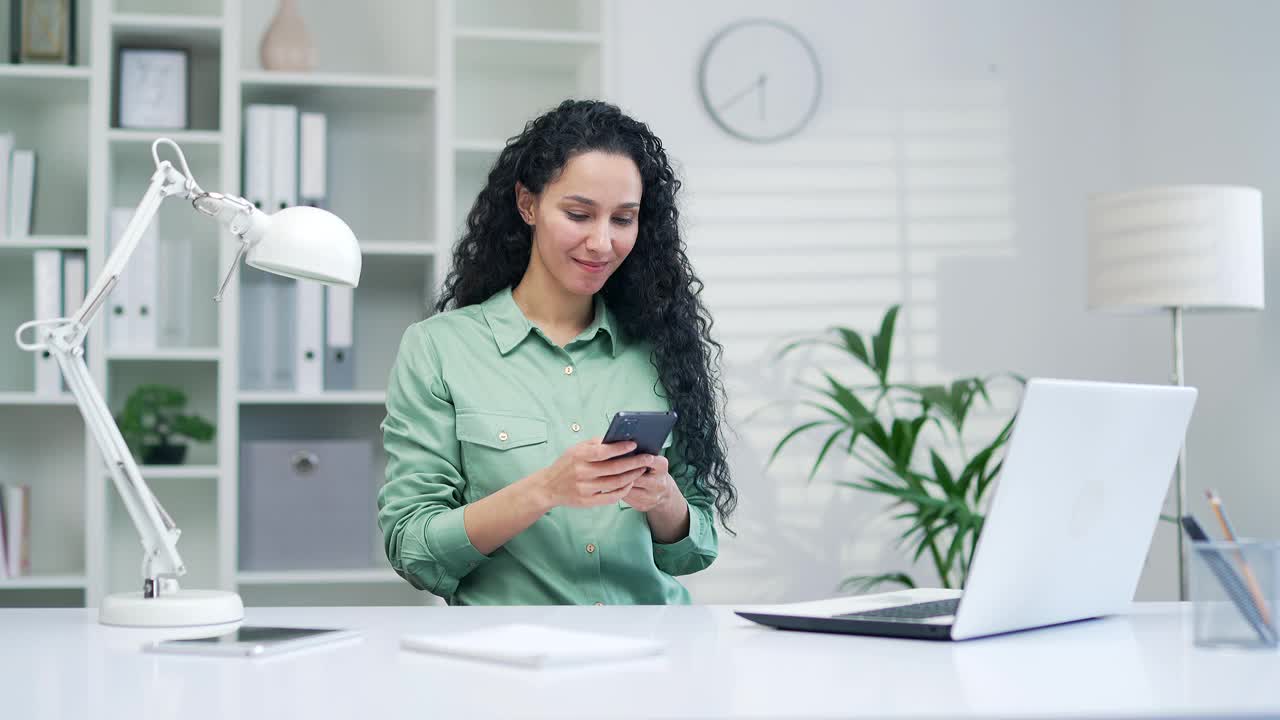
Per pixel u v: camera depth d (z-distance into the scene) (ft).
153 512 4.14
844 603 4.08
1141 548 4.09
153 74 9.78
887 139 11.44
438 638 3.26
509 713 2.36
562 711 2.38
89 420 4.14
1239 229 8.52
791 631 3.69
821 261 11.25
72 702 2.55
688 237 11.01
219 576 9.73
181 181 4.21
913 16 11.56
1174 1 10.99
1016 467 3.36
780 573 10.97
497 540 5.04
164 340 9.77
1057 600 3.71
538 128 5.73
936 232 11.47
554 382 5.70
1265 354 9.78
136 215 4.19
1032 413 3.37
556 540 5.41
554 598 5.43
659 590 5.63
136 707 2.49
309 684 2.72
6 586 9.16
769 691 2.60
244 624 3.98
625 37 10.98
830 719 2.31
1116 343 11.71
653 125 11.00
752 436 11.01
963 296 11.48
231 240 9.45
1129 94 11.73
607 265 5.60
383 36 10.67
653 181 5.86
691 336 6.02
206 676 2.85
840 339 11.20
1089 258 9.01
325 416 10.44
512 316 5.76
